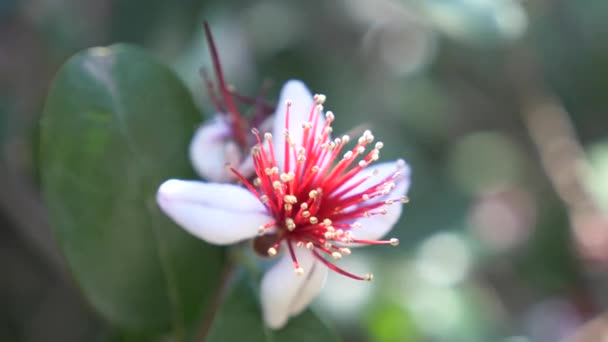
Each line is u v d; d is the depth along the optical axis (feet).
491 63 1.58
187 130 0.93
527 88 1.49
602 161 1.34
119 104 0.92
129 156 0.92
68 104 0.91
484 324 1.25
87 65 0.92
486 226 1.68
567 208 1.53
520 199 1.71
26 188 1.14
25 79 1.22
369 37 1.48
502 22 1.10
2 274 1.19
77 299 1.18
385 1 1.51
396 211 0.91
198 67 1.27
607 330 1.48
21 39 1.22
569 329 1.55
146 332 0.93
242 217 0.87
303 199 0.90
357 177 0.91
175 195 0.86
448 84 1.63
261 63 1.33
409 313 1.20
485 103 1.67
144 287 0.92
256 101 0.94
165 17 1.25
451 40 1.50
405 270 1.25
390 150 1.42
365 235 0.91
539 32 1.52
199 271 0.93
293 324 0.92
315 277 0.90
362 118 1.42
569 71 1.62
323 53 1.39
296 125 0.91
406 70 1.57
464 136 1.69
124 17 1.24
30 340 1.19
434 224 1.40
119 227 0.92
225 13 1.30
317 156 0.90
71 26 1.23
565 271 1.58
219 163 0.92
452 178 1.57
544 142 1.47
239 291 0.93
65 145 0.91
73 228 0.91
